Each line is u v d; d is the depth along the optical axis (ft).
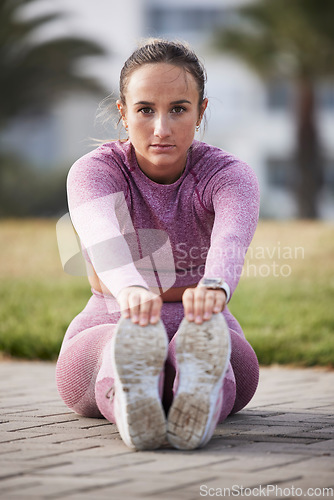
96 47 118.62
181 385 12.67
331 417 16.72
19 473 11.68
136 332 12.32
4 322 33.37
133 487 10.91
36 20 116.57
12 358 29.09
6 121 128.88
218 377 12.59
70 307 37.24
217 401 12.85
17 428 15.34
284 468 11.94
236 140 191.62
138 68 14.61
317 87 129.29
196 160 15.70
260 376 24.56
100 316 16.05
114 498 10.39
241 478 11.37
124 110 15.49
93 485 11.02
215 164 15.52
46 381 23.18
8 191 136.98
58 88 122.93
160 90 14.37
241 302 37.65
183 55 14.66
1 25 113.91
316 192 132.16
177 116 14.60
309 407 18.21
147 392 12.46
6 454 12.96
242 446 13.52
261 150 191.83
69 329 16.35
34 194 138.00
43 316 34.45
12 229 65.16
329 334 30.40
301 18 111.55
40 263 51.78
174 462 12.30
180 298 15.96
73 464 12.22
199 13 198.80
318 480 11.27
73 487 10.91
